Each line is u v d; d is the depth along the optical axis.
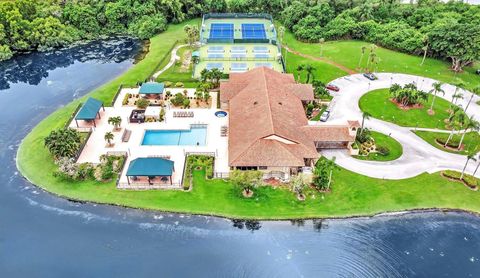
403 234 71.00
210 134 93.31
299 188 75.75
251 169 81.06
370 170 83.69
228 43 139.88
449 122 98.88
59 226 71.00
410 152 88.88
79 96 111.50
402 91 102.88
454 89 114.50
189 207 74.50
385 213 74.69
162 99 106.50
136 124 96.44
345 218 73.56
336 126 89.06
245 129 87.12
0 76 124.88
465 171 83.50
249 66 124.94
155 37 150.25
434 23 139.75
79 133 90.25
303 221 72.81
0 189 78.56
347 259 66.31
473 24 123.94
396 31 139.38
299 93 102.75
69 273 62.97
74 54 139.62
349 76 120.50
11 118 101.69
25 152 88.06
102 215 73.19
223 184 79.56
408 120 99.75
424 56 128.62
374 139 92.44
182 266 64.19
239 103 97.31
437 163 85.81
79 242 68.06
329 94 109.06
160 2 159.00
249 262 65.12
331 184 80.00
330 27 148.00
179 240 68.62
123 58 136.25
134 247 67.25
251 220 72.62
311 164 84.00
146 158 80.56
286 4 165.88
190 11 164.12
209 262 64.94
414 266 65.44
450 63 129.88
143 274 62.72
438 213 75.19
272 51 135.25
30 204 75.38
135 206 74.69
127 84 114.19
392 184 80.38
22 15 143.00
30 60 135.25
